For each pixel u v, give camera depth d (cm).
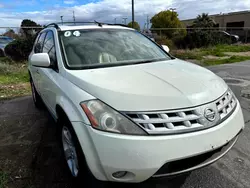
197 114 177
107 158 167
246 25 3338
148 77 210
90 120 174
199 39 1798
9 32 1181
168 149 166
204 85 203
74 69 237
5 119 390
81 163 191
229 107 207
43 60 256
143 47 312
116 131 167
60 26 318
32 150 285
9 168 247
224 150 198
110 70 232
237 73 744
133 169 164
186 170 179
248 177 230
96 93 184
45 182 224
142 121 168
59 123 240
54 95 250
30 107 454
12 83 669
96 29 313
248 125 347
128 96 176
